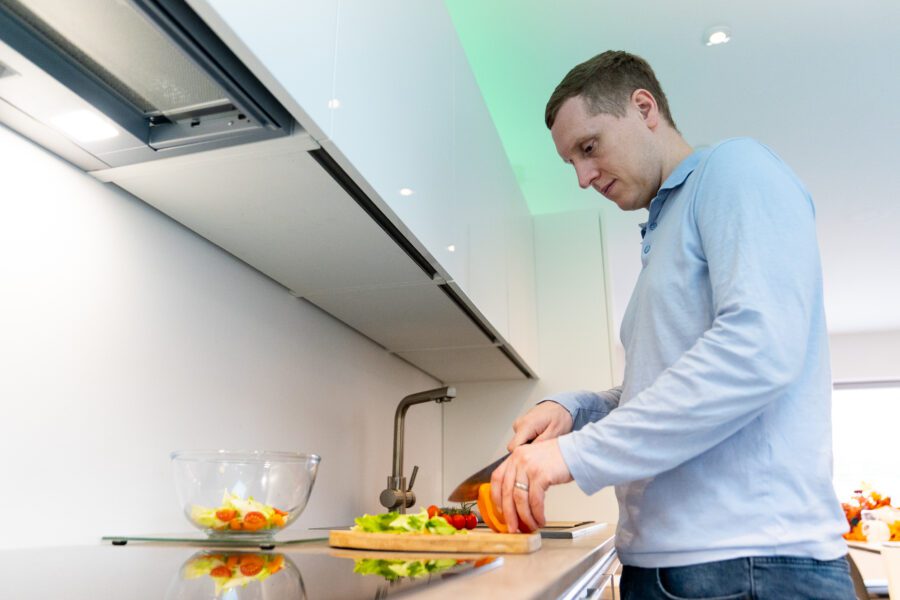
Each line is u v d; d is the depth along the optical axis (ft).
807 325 2.25
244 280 4.26
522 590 1.65
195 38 2.19
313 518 4.95
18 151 2.76
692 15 6.69
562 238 8.90
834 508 2.30
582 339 8.43
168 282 3.55
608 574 4.37
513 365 7.47
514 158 9.53
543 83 7.78
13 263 2.68
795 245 2.33
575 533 4.76
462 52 5.36
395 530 3.12
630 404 2.34
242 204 3.41
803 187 2.63
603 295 8.55
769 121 8.62
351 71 3.03
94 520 2.95
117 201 3.25
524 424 3.27
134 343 3.28
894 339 19.83
